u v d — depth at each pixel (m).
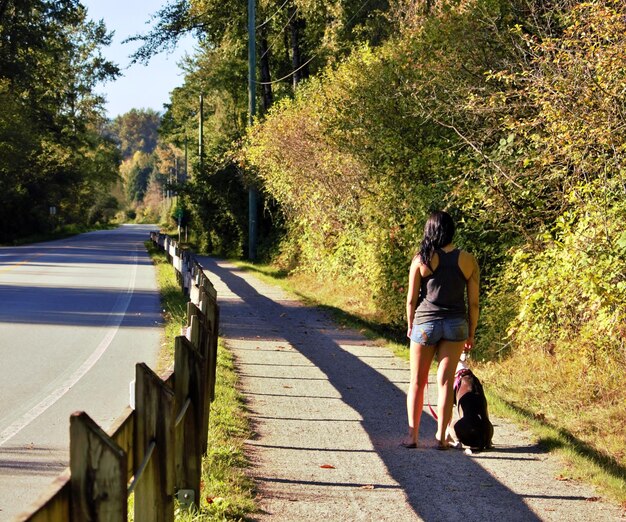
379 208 16.59
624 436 7.61
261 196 37.69
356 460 6.58
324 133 18.94
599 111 8.52
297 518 5.20
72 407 8.31
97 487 2.82
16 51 50.09
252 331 14.42
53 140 64.38
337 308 18.25
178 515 5.00
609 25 8.38
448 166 12.67
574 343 9.12
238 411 8.08
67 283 22.58
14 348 11.93
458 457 6.75
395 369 10.95
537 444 7.20
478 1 13.44
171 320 15.15
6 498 5.51
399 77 15.23
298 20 35.75
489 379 10.34
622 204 8.18
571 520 5.31
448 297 6.71
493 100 10.55
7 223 57.56
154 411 3.97
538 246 10.64
